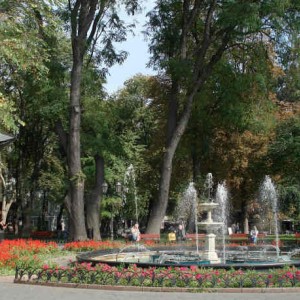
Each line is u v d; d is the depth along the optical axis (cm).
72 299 1159
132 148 5034
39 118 4331
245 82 3538
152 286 1316
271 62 3731
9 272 1641
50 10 1994
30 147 4766
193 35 3959
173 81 3588
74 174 3075
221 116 3850
